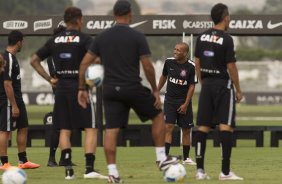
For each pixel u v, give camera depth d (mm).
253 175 35906
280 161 44375
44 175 36531
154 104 31156
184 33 58656
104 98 31250
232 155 49344
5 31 58531
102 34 30969
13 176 29906
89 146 33406
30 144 59500
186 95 43562
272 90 173125
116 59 30734
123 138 59219
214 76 32688
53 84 34094
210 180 32844
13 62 39156
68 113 33125
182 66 43438
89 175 33469
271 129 58938
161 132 31797
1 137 39719
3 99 39594
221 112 32688
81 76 31594
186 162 43281
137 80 30781
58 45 32812
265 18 58438
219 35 32406
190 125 43531
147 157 48000
